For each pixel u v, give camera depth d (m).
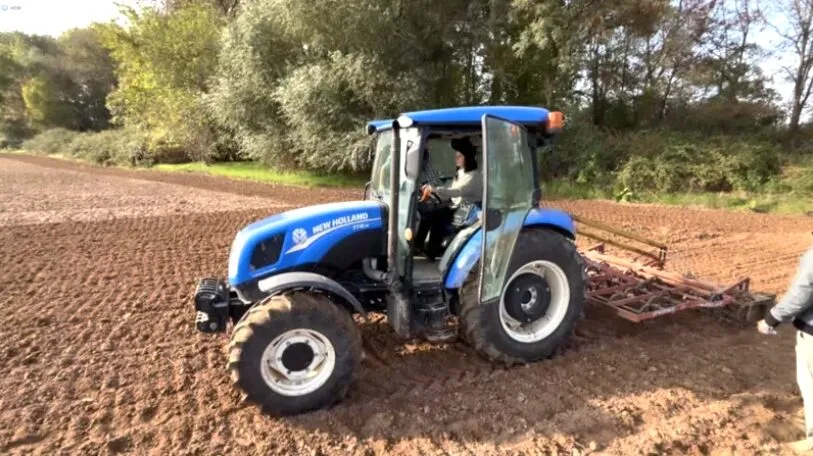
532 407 3.55
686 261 7.45
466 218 4.22
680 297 5.07
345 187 17.14
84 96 51.62
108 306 5.59
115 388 3.86
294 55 17.72
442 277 4.03
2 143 49.53
